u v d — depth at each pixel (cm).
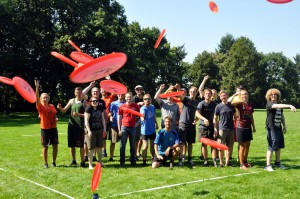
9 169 698
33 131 1598
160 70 5488
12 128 1783
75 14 3369
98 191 531
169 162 773
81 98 750
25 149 988
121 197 493
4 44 3294
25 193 524
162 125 776
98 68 241
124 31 3594
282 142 695
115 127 812
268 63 8438
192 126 753
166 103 775
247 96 698
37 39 3306
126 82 3675
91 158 713
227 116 721
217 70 7125
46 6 3266
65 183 586
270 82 7700
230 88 6662
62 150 975
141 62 4300
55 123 730
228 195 495
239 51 6712
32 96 370
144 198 486
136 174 650
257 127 1702
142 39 4894
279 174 635
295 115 2931
